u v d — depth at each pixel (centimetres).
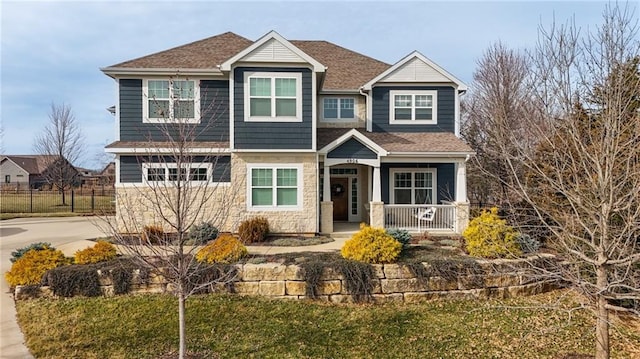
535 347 686
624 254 545
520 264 891
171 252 614
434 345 684
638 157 504
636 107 520
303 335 703
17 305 809
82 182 4272
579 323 782
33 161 6494
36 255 895
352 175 1773
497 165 1589
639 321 796
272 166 1386
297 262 927
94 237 1504
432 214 1416
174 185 602
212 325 725
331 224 1412
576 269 582
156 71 1395
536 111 742
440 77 1636
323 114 1709
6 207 2750
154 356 613
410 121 1647
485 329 751
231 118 1363
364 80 1773
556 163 564
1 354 613
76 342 654
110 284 851
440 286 899
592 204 532
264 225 1312
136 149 1345
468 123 2664
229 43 1648
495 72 2338
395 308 845
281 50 1366
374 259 908
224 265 884
